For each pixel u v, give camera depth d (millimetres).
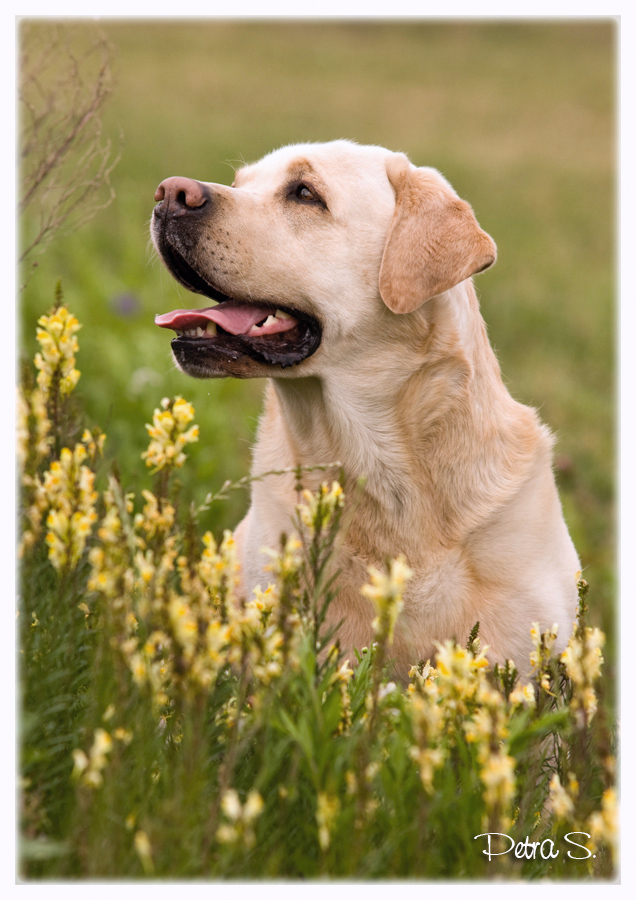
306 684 2854
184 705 2701
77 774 2566
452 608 4211
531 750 2965
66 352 3494
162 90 24078
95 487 4453
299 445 4555
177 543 3404
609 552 6719
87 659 3102
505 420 4465
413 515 4246
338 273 4301
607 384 10547
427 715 2492
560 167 21672
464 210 4371
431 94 28359
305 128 21188
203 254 4207
